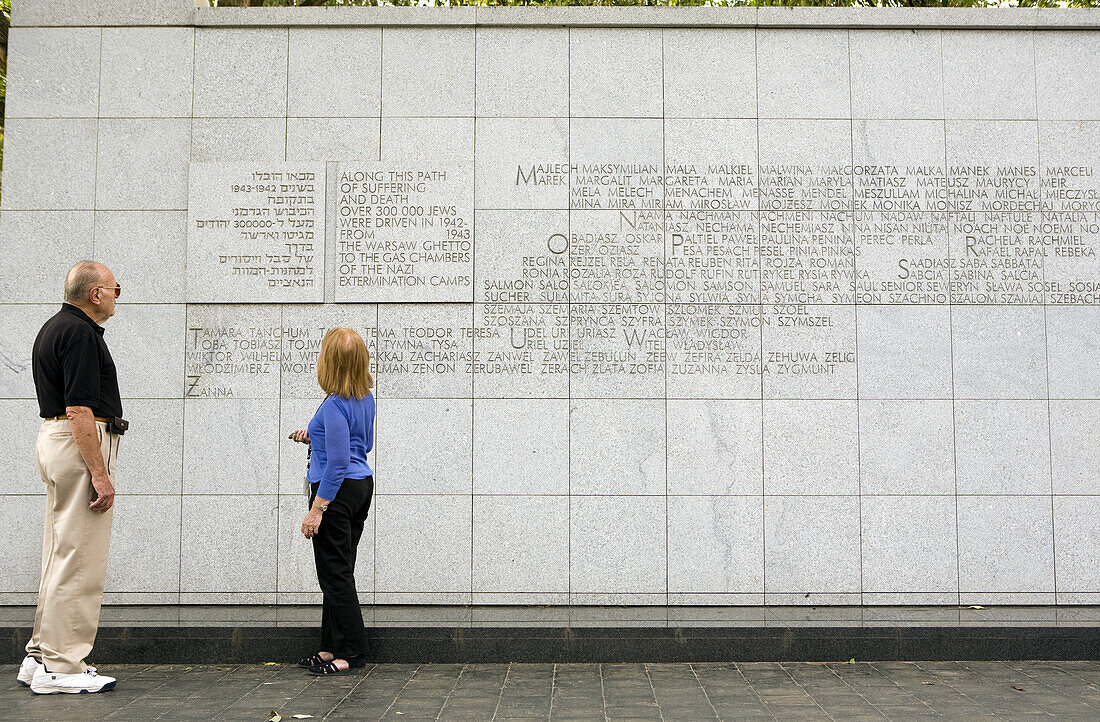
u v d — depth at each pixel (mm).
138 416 6590
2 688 4781
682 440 6602
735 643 5441
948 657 5445
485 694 4664
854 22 6848
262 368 6629
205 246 6699
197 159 6777
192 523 6523
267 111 6820
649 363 6648
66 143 6770
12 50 6828
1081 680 4953
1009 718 4227
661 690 4754
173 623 5590
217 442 6578
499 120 6824
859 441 6602
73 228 6711
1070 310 6684
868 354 6660
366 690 4738
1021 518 6543
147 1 6875
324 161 6785
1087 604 6473
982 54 6859
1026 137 6805
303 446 6578
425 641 5410
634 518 6547
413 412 6613
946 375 6645
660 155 6809
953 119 6820
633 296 6699
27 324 6621
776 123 6824
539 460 6586
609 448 6590
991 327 6676
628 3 11484
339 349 5109
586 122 6828
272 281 6676
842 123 6824
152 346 6645
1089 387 6629
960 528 6535
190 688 4777
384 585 6492
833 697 4617
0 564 6426
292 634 5414
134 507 6531
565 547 6523
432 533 6531
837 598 6492
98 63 6832
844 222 6758
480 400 6617
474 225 6742
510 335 6660
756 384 6637
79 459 4730
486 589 6492
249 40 6871
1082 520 6535
